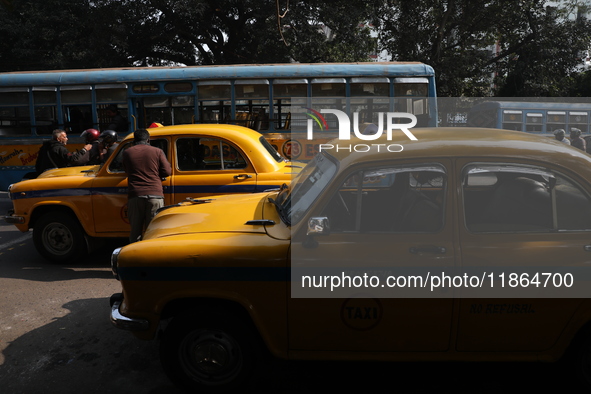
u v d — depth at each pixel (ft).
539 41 68.69
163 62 73.82
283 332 10.42
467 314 10.09
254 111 34.06
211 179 20.36
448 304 10.06
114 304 11.68
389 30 70.85
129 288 10.76
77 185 20.93
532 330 10.14
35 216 21.88
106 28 62.13
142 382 12.20
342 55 68.90
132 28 64.44
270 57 68.39
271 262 10.19
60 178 21.31
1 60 69.72
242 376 10.79
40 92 35.22
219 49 71.46
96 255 23.80
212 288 10.41
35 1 65.05
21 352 13.87
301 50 65.05
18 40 67.10
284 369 12.66
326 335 10.36
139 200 19.11
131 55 67.87
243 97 34.01
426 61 68.18
